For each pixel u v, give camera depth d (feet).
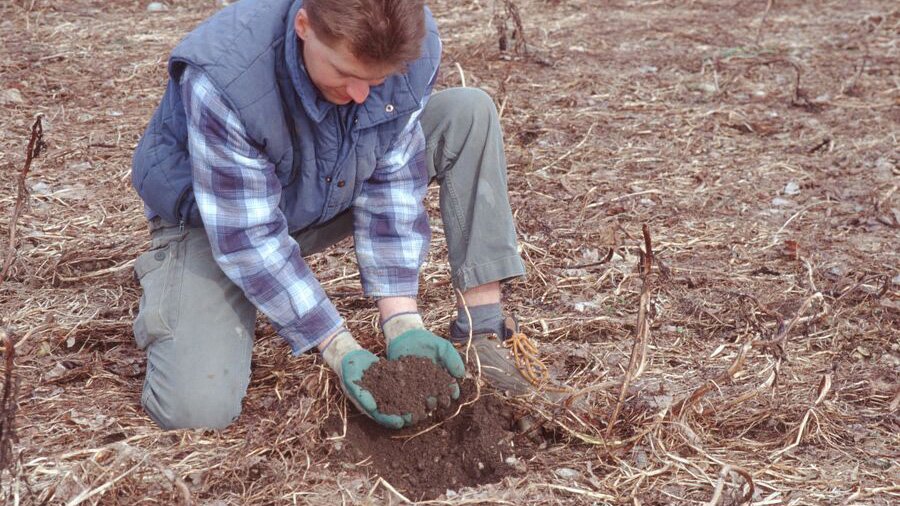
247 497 7.48
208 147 7.64
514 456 8.13
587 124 17.52
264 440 8.10
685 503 7.66
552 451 8.32
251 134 7.59
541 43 22.72
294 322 8.19
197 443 8.15
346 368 8.05
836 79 20.54
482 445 8.13
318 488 7.67
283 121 7.68
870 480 7.99
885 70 21.20
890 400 9.30
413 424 8.24
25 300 10.73
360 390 7.96
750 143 16.93
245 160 7.72
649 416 8.61
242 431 8.35
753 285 11.68
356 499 7.55
